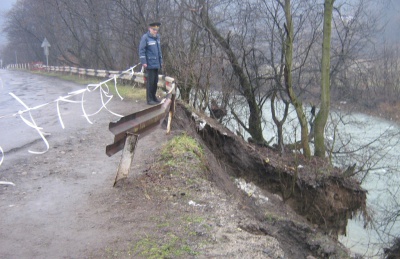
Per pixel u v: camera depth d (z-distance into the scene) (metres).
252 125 18.12
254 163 12.94
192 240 5.09
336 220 13.17
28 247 4.89
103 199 6.21
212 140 12.61
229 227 5.54
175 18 18.77
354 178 14.62
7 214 5.72
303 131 15.43
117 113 12.75
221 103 17.12
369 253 13.42
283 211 11.74
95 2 28.00
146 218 5.63
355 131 20.27
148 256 4.72
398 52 24.08
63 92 20.59
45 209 5.89
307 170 13.53
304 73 18.77
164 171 7.18
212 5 17.77
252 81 18.11
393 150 17.97
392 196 15.07
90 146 9.10
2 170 7.43
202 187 6.78
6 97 18.20
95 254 4.75
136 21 22.84
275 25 17.81
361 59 20.12
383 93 23.00
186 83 15.62
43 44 46.34
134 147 6.68
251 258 4.76
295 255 8.27
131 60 25.94
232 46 17.83
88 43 37.66
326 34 15.05
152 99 13.57
